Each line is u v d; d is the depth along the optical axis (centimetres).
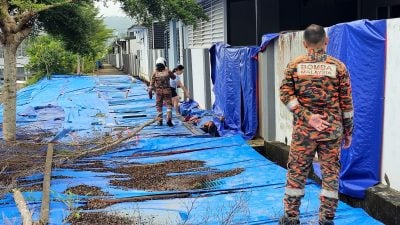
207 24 1556
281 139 913
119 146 905
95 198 607
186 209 561
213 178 709
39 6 820
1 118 1362
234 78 1105
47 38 3269
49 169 694
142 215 542
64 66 3328
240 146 916
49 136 1070
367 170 595
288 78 436
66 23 1167
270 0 1247
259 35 1253
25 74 4050
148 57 2934
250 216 531
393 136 565
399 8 1126
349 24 600
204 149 907
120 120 1341
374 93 579
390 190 568
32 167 716
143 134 1098
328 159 437
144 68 3231
